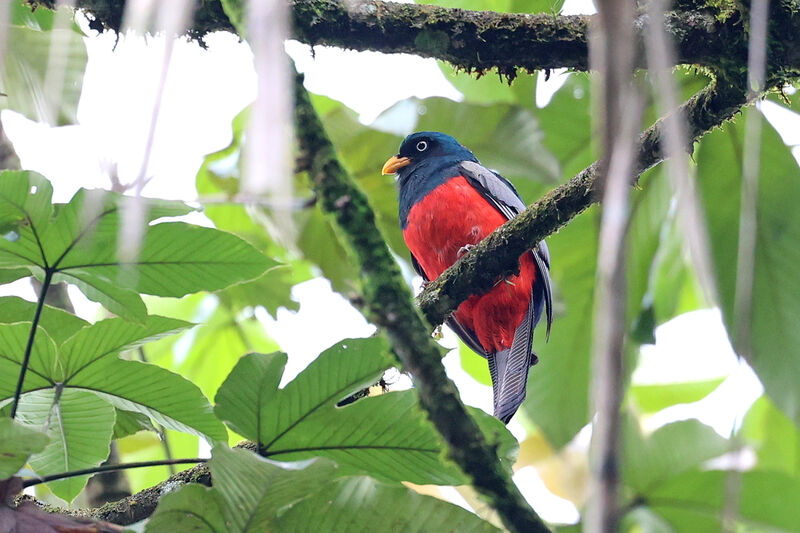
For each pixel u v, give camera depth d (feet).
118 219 13.67
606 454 6.49
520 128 32.24
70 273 14.64
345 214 13.21
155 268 15.12
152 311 35.24
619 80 6.80
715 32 20.38
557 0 23.31
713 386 35.09
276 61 6.42
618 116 6.81
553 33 22.04
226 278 15.46
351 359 14.23
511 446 14.56
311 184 13.32
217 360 35.58
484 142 32.42
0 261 14.33
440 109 32.22
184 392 16.15
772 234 29.09
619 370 6.53
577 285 33.22
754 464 33.63
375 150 34.32
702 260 6.70
